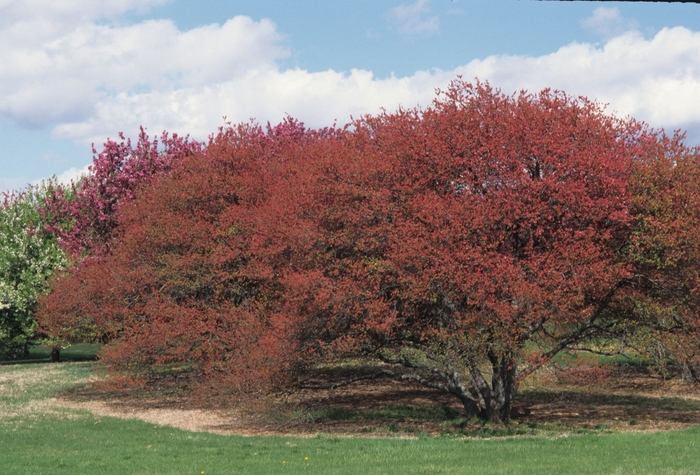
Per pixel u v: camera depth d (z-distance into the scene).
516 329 17.81
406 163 20.03
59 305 29.61
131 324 27.56
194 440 18.33
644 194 18.36
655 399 25.88
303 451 16.09
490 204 18.06
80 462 15.05
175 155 40.72
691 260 18.27
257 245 24.02
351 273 20.02
